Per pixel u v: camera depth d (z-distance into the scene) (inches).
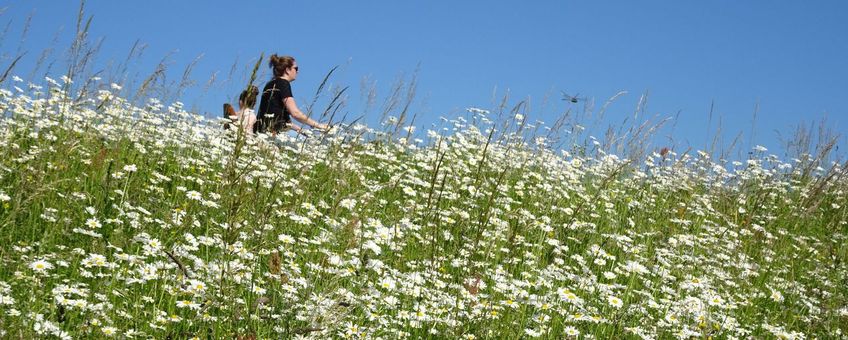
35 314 136.7
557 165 389.1
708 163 425.7
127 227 211.6
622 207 356.8
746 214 358.3
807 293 261.9
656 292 235.6
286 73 405.4
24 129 282.4
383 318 171.0
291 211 224.1
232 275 155.8
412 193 285.0
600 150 406.3
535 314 186.9
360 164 319.0
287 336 141.9
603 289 206.2
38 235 196.7
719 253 293.4
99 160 252.8
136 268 170.9
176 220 205.8
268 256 179.2
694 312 212.1
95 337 142.4
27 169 218.7
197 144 331.3
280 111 400.2
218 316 144.7
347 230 192.1
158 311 154.3
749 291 259.9
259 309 155.9
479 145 398.9
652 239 302.4
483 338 170.9
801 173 441.7
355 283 173.9
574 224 279.4
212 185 269.4
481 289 209.0
